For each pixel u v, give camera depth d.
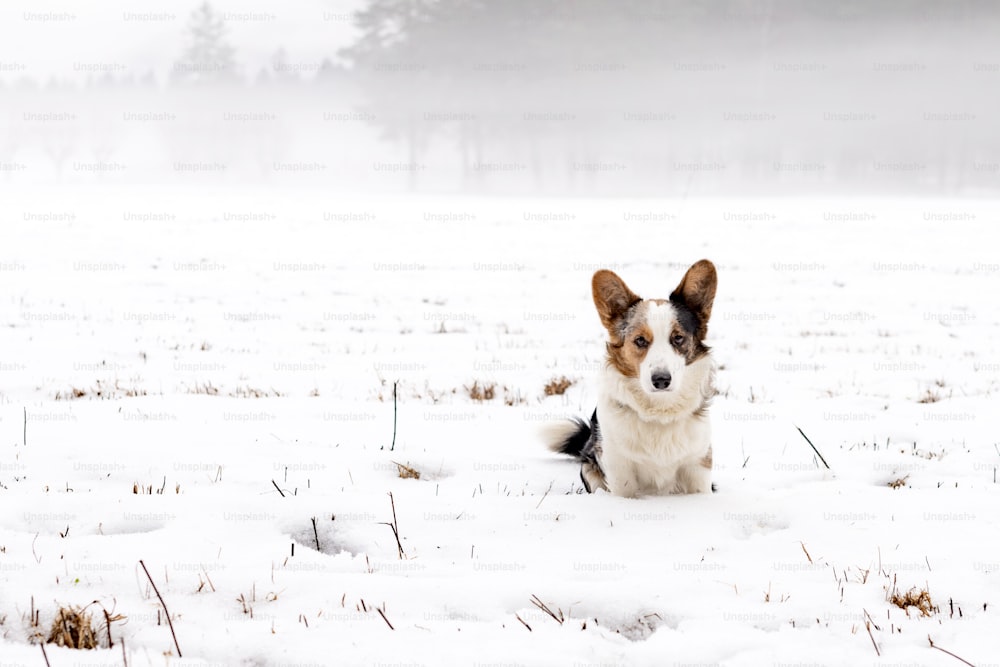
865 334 13.95
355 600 4.20
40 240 22.58
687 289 5.88
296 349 12.22
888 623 4.02
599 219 31.06
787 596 4.31
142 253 21.44
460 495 5.86
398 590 4.29
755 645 3.83
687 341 5.69
